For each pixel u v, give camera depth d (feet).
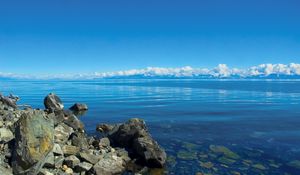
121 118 205.36
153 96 482.69
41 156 71.56
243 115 231.30
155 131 156.46
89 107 286.05
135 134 104.12
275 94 555.69
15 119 112.16
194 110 266.36
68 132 110.01
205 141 133.08
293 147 123.34
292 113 248.93
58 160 78.74
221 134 149.28
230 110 269.23
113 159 86.79
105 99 403.13
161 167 93.97
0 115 115.55
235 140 135.74
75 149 88.02
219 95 521.24
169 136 143.23
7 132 81.35
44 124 76.48
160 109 272.31
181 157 107.24
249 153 114.01
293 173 92.58
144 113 238.89
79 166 79.00
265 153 114.11
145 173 88.43
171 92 623.77
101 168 81.05
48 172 71.56
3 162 70.79
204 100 398.83
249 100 403.54
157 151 95.61
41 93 509.76
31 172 69.10
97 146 101.14
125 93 573.33
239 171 93.71
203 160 104.17
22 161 69.31
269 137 142.82
